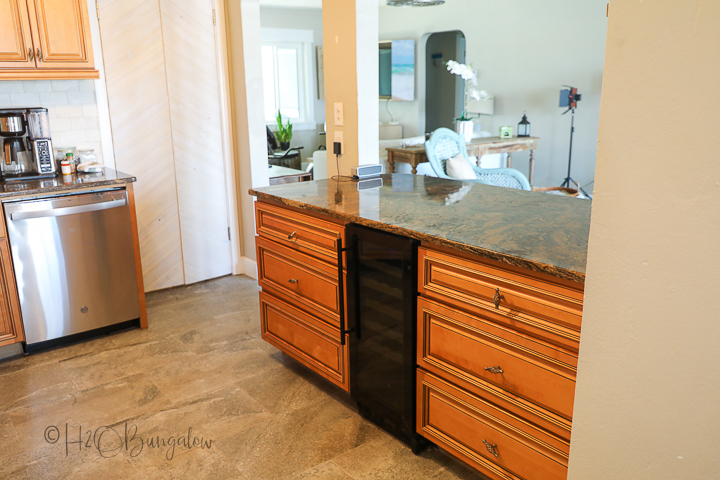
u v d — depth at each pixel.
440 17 7.79
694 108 0.77
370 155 2.93
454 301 1.68
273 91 8.92
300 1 7.85
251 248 3.97
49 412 2.28
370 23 2.75
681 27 0.77
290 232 2.37
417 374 1.88
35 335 2.79
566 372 1.42
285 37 8.72
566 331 1.39
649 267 0.87
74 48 2.92
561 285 1.39
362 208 2.12
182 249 3.80
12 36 2.73
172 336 3.03
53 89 3.15
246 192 3.87
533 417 1.53
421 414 1.91
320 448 2.04
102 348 2.88
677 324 0.84
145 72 3.43
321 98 9.26
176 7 3.46
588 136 6.38
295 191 2.50
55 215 2.71
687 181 0.79
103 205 2.84
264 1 7.81
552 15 6.48
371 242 1.93
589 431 1.02
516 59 6.96
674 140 0.80
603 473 1.01
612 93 0.87
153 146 3.55
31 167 2.98
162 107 3.53
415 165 5.34
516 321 1.51
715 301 0.79
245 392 2.44
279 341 2.62
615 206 0.90
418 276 1.80
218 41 3.65
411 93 8.34
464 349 1.69
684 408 0.85
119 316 3.04
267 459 1.97
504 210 2.04
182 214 3.75
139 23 3.36
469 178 4.55
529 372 1.51
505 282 1.52
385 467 1.92
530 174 6.42
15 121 2.86
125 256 3.00
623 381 0.94
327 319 2.26
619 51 0.85
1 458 1.98
